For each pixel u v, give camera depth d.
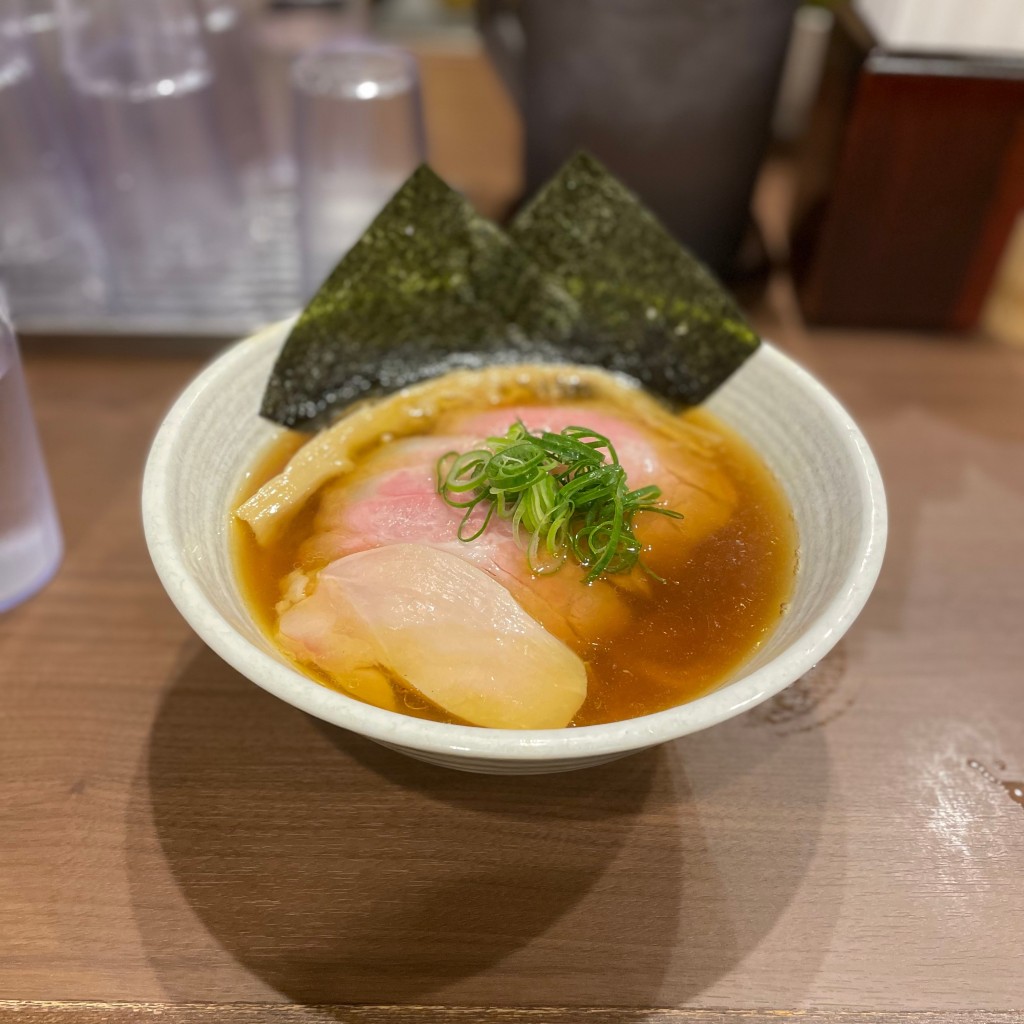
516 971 0.22
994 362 0.43
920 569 0.33
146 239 0.45
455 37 0.66
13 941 0.22
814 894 0.24
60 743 0.27
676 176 0.42
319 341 0.30
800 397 0.28
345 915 0.23
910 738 0.27
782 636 0.23
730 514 0.28
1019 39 0.38
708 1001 0.22
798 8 0.40
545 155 0.43
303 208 0.44
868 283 0.43
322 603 0.24
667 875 0.24
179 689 0.28
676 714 0.19
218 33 0.46
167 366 0.41
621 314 0.33
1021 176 0.40
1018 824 0.25
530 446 0.26
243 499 0.28
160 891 0.23
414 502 0.27
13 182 0.43
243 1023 0.21
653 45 0.38
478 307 0.33
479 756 0.19
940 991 0.22
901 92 0.38
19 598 0.31
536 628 0.24
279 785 0.26
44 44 0.45
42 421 0.38
